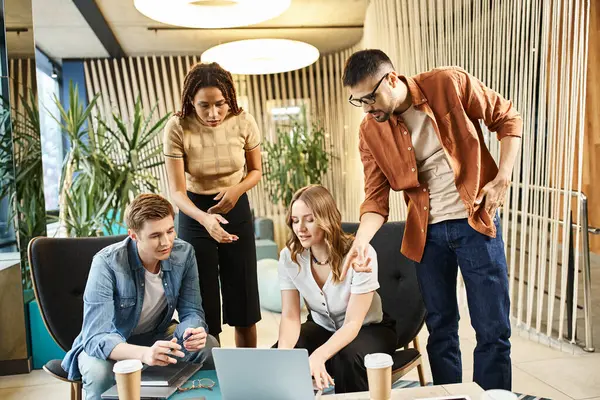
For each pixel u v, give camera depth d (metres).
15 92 3.55
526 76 3.72
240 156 2.61
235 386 1.67
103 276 2.17
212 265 2.62
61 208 4.30
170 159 2.52
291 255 2.23
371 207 2.25
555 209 3.60
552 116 3.56
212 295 2.64
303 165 7.40
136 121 4.55
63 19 6.04
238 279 2.67
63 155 7.37
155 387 1.82
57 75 7.89
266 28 6.93
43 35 6.67
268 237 6.94
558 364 3.32
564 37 3.40
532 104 3.72
